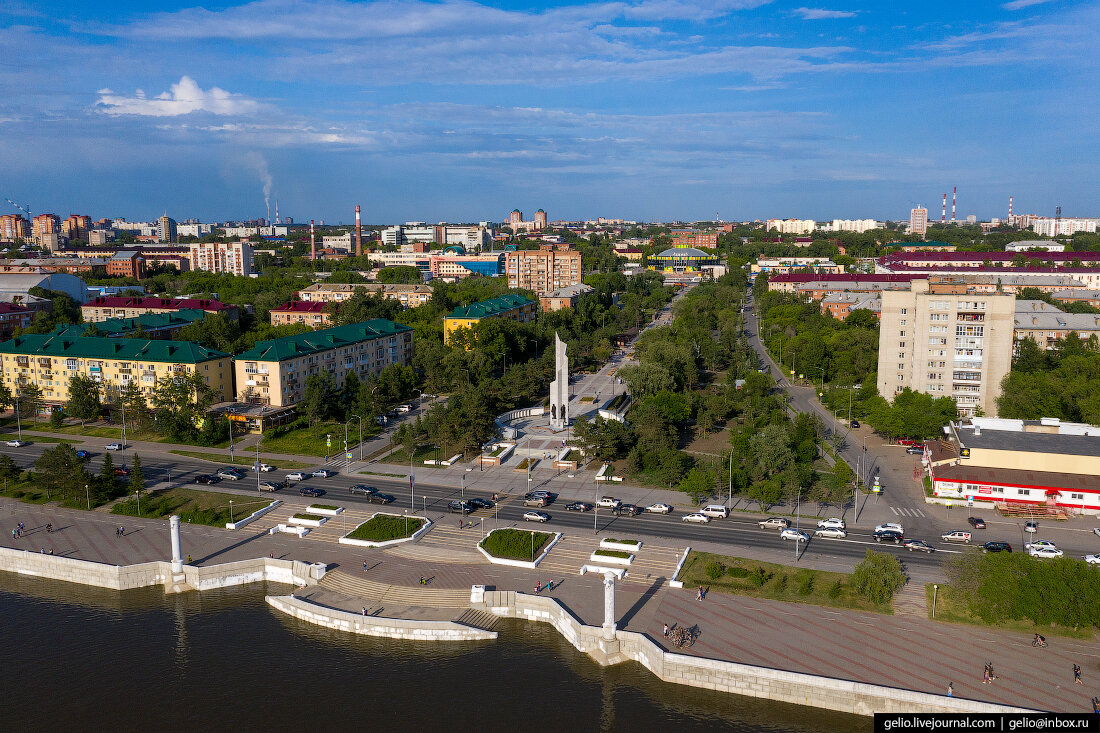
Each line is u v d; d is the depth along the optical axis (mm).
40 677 112750
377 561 143000
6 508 169125
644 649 114562
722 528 156750
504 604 129000
